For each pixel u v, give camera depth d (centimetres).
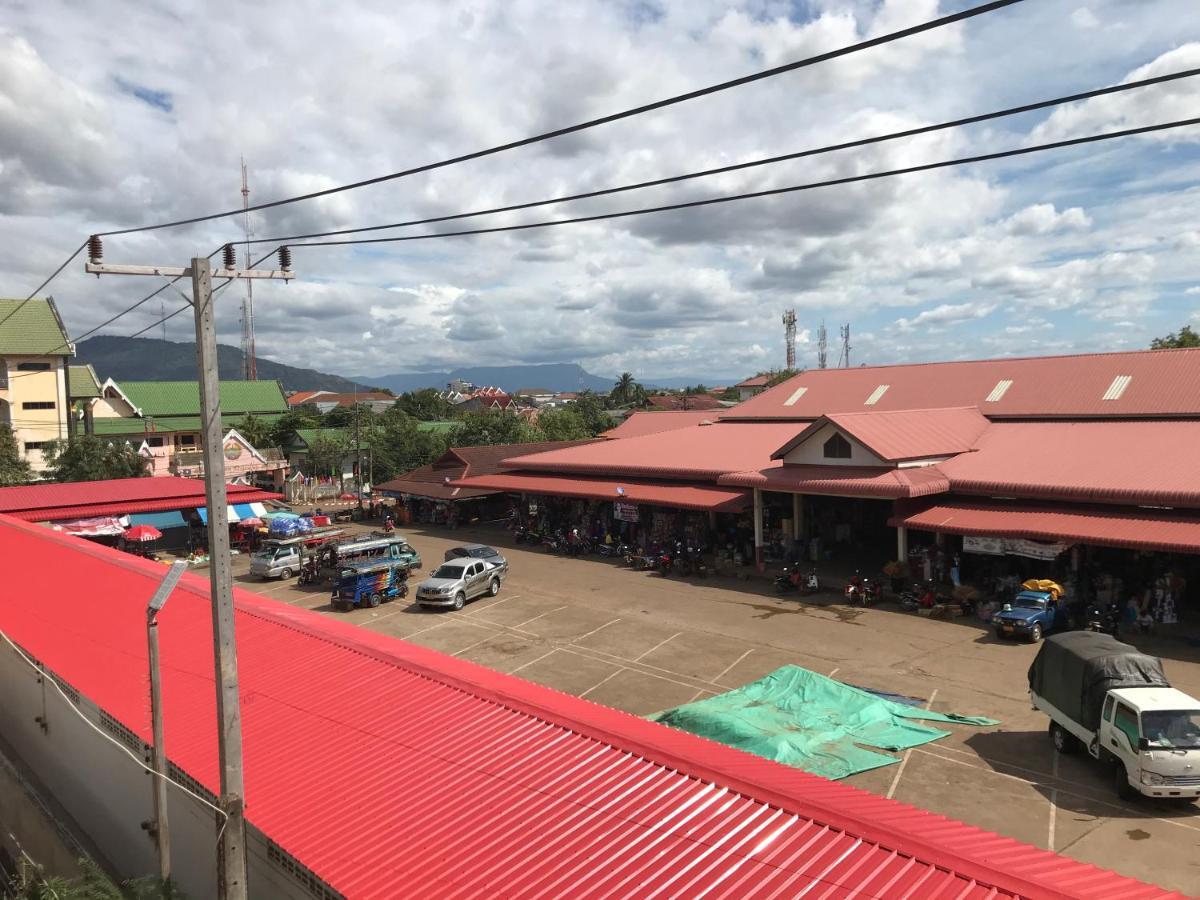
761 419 4959
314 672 1414
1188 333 6600
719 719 1867
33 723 1950
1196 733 1464
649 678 2306
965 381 4375
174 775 1186
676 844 820
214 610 916
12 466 5362
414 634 2859
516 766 1023
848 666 2328
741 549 3772
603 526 4403
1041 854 827
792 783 1002
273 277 1003
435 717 1190
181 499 4603
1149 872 1284
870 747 1777
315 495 7256
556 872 803
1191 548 2344
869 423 3391
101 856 1564
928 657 2380
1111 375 3856
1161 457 2908
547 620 2975
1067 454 3158
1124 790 1520
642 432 6272
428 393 14075
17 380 6381
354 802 998
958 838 847
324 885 889
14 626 1986
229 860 922
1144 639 2475
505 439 8219
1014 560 3094
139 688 1480
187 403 8925
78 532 4094
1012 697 2056
